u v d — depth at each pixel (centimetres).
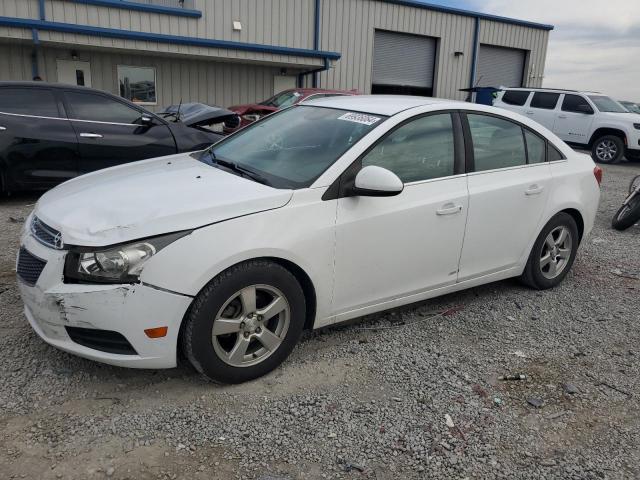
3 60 1476
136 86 1652
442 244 383
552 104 1606
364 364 345
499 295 470
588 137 1545
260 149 386
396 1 2053
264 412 292
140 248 274
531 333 402
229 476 246
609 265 571
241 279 297
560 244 480
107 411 286
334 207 328
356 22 1997
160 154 796
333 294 339
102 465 248
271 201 309
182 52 1524
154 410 288
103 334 284
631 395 328
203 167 371
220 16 1720
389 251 355
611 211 856
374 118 371
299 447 267
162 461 252
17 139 697
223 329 298
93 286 275
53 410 284
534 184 436
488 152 414
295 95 1285
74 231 284
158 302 276
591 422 300
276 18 1825
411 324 405
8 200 760
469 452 270
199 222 287
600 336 404
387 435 279
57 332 289
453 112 399
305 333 381
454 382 330
